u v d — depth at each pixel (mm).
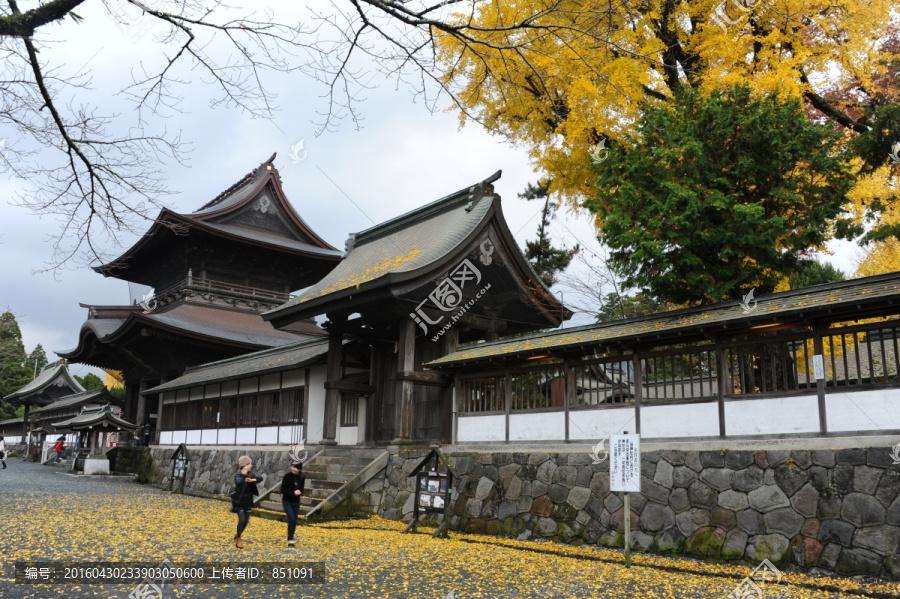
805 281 24234
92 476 32781
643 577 9602
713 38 16344
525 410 14891
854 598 8188
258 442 24656
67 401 54562
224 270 41812
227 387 27703
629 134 15977
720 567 10164
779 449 10422
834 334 10336
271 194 43719
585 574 9805
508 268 19250
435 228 20766
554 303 20406
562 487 13164
